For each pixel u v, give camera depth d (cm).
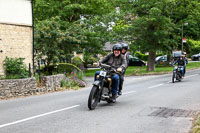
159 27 2658
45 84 1373
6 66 1501
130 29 2578
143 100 963
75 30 2058
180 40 3400
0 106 912
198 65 3472
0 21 1555
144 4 2533
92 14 2939
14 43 1636
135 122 629
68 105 877
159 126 593
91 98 765
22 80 1224
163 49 2788
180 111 755
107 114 719
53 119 666
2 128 588
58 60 1903
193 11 2805
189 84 1505
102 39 2644
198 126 538
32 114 737
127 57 883
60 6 2725
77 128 578
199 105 845
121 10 2680
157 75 2483
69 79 1620
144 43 2623
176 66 1692
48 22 1950
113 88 841
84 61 3247
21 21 1678
